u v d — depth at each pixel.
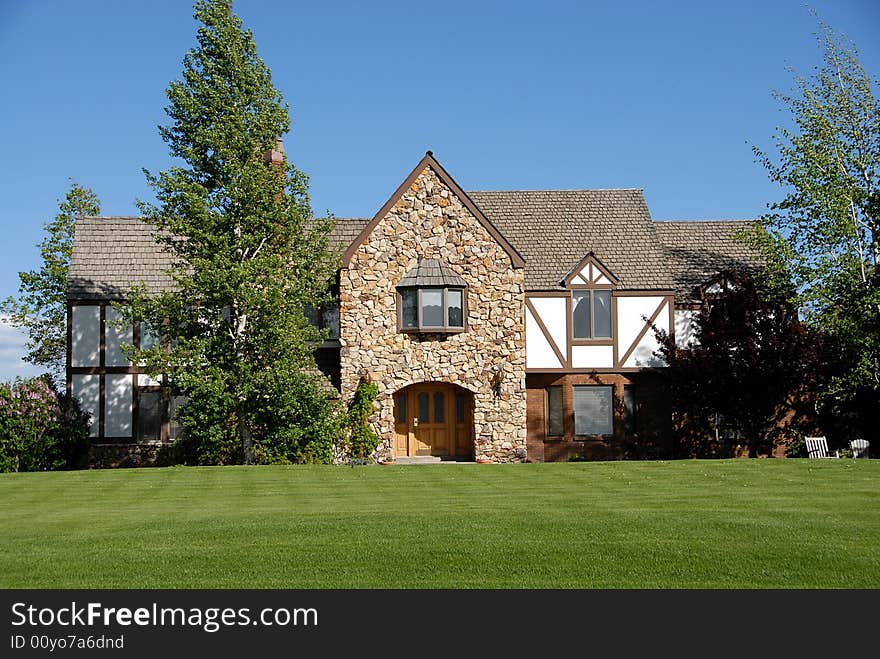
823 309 28.25
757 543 12.65
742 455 30.66
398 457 29.80
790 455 29.61
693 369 29.06
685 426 30.80
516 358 29.11
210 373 25.78
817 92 29.30
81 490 19.48
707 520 14.09
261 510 15.96
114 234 32.97
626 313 30.73
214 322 26.83
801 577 11.41
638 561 12.02
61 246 42.59
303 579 11.56
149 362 26.22
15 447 27.44
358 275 28.81
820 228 28.11
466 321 29.08
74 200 43.12
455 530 13.64
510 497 17.20
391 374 28.78
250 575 11.70
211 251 26.36
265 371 26.44
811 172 28.34
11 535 13.76
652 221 33.34
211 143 26.03
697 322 30.00
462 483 19.84
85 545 13.05
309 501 17.22
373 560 12.20
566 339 30.52
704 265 33.06
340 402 27.92
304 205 27.28
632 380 30.80
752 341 28.61
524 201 33.94
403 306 28.97
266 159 31.38
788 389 28.97
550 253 31.91
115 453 30.56
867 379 27.61
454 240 29.16
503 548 12.60
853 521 13.97
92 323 31.08
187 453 29.19
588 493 17.67
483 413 28.97
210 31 26.66
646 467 22.59
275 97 27.11
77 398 30.56
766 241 29.00
